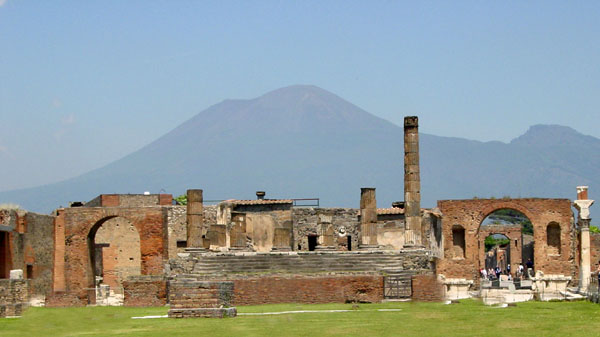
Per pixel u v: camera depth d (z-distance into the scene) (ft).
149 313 199.00
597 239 313.12
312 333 150.51
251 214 329.31
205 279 234.79
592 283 238.68
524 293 246.27
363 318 174.70
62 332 161.99
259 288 227.61
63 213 287.28
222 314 177.47
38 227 272.31
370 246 282.56
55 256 284.82
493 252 478.18
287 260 256.52
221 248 308.60
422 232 300.61
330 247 277.85
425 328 155.84
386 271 246.06
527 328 152.87
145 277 236.43
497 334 146.30
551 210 281.54
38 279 270.26
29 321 178.50
